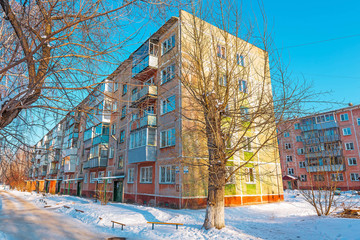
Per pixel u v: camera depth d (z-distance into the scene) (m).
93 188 27.56
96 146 26.28
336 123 38.28
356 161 36.53
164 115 17.70
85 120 4.50
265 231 8.90
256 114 8.59
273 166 20.36
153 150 17.97
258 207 16.25
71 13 3.92
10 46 3.92
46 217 13.34
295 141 41.66
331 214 12.44
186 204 14.95
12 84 3.79
